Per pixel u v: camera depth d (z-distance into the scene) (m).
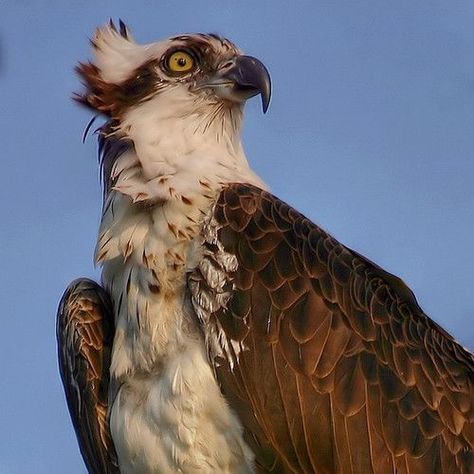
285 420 15.67
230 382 15.66
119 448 16.00
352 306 15.99
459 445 16.02
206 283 15.83
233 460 15.71
